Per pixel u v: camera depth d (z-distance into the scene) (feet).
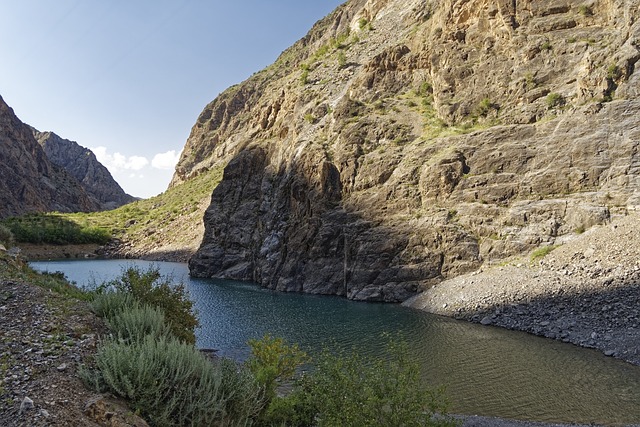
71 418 28.99
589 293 115.24
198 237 426.51
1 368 33.27
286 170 263.29
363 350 102.06
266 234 253.44
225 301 177.78
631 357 86.99
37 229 444.55
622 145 146.82
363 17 456.04
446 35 225.76
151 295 62.39
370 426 34.47
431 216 173.17
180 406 35.19
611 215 139.23
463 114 196.65
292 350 54.54
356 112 235.40
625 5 169.07
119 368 35.29
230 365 43.86
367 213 193.47
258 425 42.83
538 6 194.70
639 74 152.56
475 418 62.39
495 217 160.56
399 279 170.91
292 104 337.52
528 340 104.27
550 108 170.40
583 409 65.57
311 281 204.64
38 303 47.67
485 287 140.36
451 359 91.40
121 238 493.36
